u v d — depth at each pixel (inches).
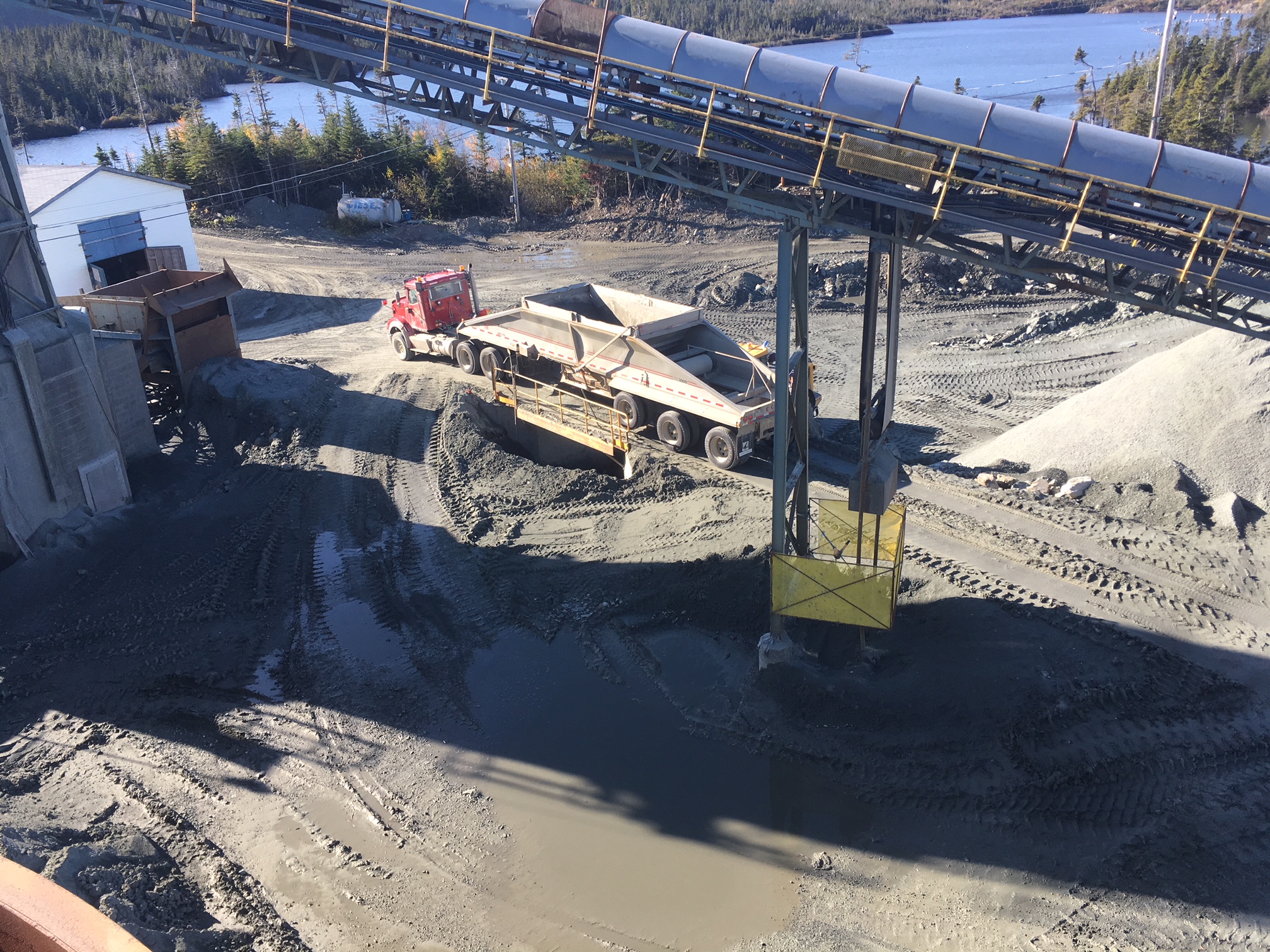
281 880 360.5
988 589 496.7
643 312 784.9
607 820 386.0
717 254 1427.2
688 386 668.1
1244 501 565.3
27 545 591.2
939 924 326.6
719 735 430.3
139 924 314.3
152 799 402.0
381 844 377.7
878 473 408.2
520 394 798.5
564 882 356.2
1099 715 406.6
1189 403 628.4
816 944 323.3
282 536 617.9
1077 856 346.9
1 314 577.3
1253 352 627.8
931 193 369.7
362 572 573.0
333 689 472.4
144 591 558.9
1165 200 341.4
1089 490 605.6
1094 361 922.7
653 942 328.2
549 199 1731.1
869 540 474.0
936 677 432.1
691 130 412.8
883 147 353.7
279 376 837.8
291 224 1633.9
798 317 436.8
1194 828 352.5
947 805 375.9
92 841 367.2
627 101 414.0
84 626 526.6
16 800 391.2
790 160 383.2
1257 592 490.3
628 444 698.8
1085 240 350.0
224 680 481.1
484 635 513.0
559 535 607.2
